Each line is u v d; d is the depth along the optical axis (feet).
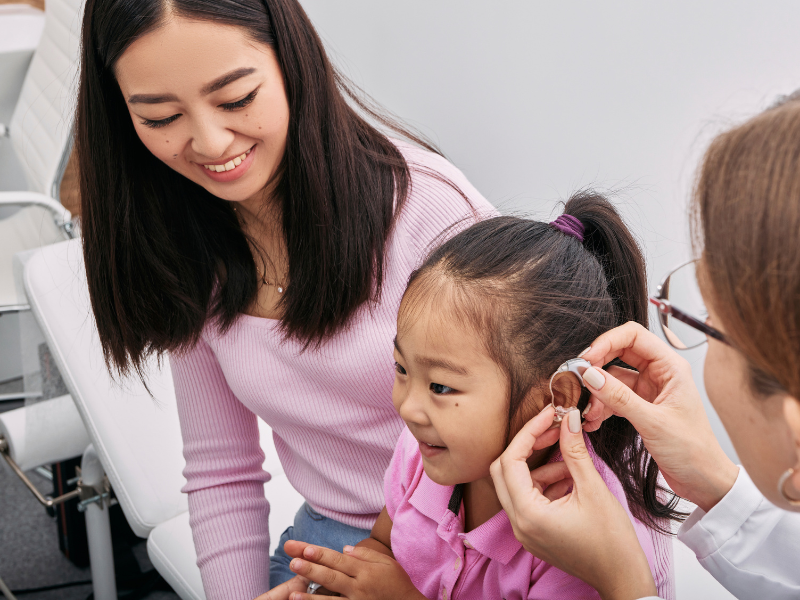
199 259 3.04
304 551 2.64
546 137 4.62
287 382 3.02
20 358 7.13
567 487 2.20
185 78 2.34
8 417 4.57
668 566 2.44
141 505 3.94
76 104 2.82
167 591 5.19
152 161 2.88
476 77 4.87
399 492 2.68
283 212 2.84
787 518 2.15
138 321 3.08
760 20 3.43
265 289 3.06
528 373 2.08
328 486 3.22
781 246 1.26
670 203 4.01
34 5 7.57
